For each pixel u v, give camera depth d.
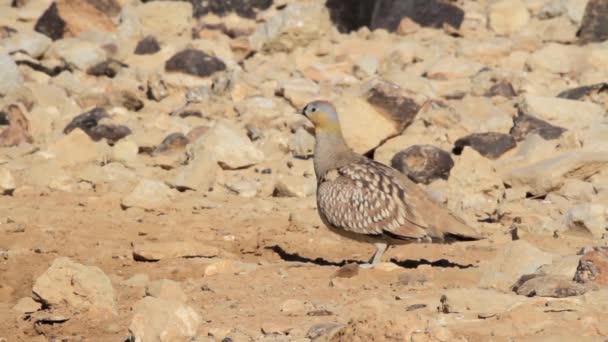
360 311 9.55
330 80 23.12
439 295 10.12
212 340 8.86
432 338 7.95
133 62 24.56
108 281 10.27
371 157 18.34
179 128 19.86
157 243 12.70
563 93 21.19
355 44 25.45
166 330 8.91
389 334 8.01
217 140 17.56
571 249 12.58
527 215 14.42
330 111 12.22
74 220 14.51
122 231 13.99
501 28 27.05
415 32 27.06
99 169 17.02
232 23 27.64
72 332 9.63
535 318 8.77
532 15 27.55
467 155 16.42
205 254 12.71
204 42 24.70
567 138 17.41
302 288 10.83
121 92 21.47
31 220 14.47
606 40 25.12
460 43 25.89
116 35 26.20
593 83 22.53
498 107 21.00
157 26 27.55
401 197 11.63
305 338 8.66
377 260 11.81
